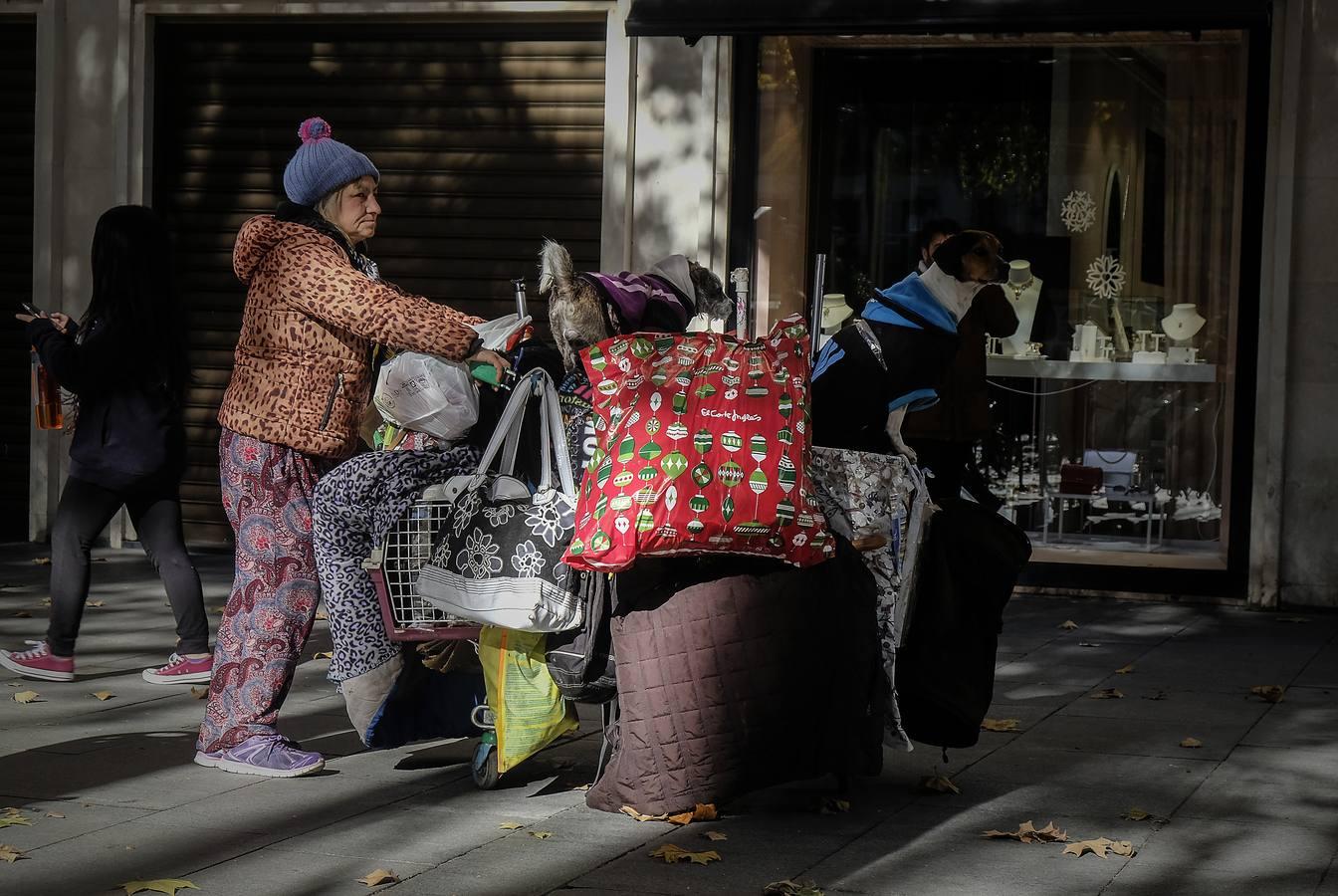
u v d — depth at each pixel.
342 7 10.38
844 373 5.13
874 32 9.11
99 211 10.80
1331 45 8.93
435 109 10.45
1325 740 5.93
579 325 4.93
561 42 10.23
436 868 4.31
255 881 4.17
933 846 4.56
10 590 8.91
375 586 5.05
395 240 10.53
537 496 4.80
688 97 9.87
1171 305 9.52
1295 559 9.15
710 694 4.67
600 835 4.64
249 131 10.70
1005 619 8.77
